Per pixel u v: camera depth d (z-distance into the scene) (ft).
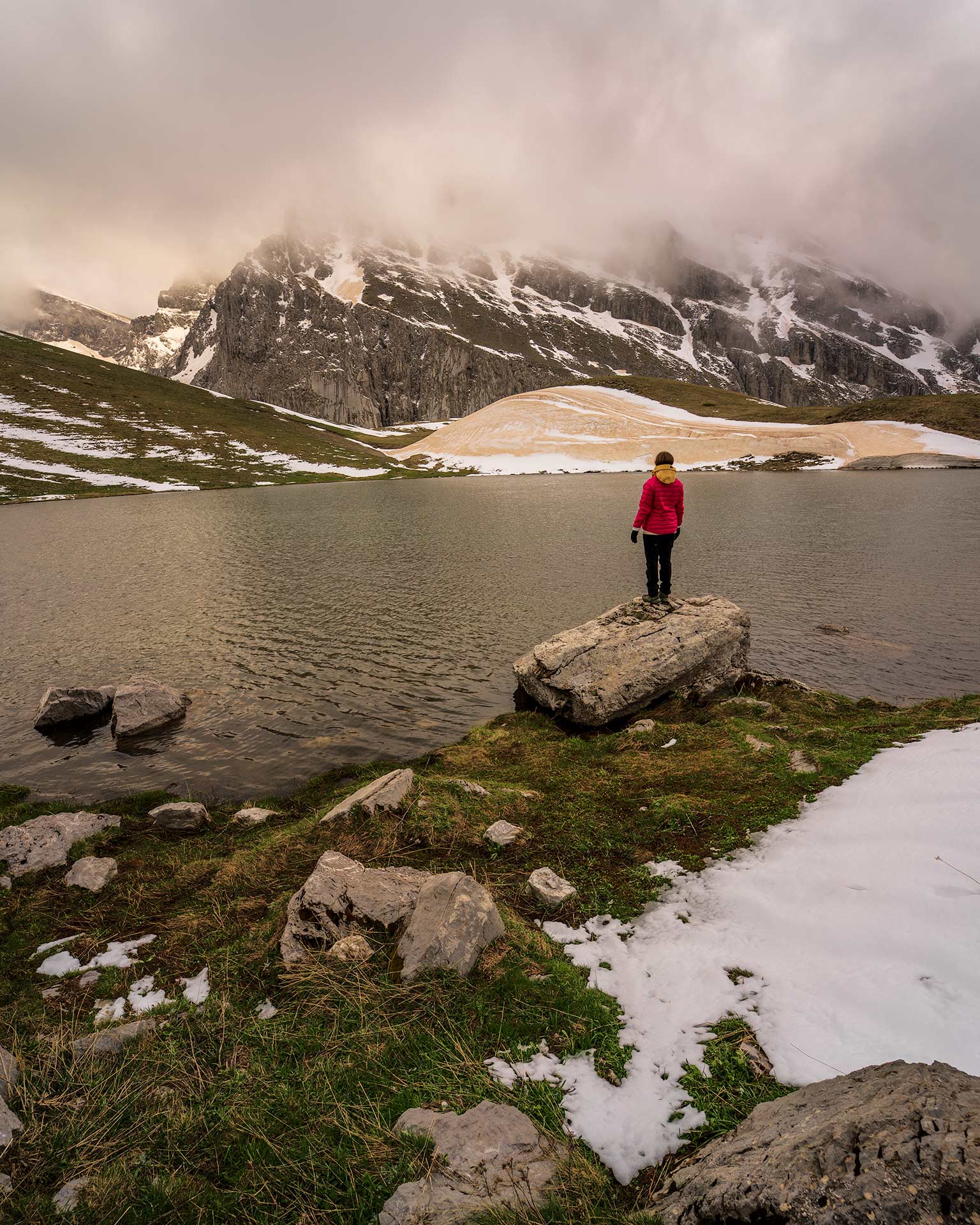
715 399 641.40
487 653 69.46
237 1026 18.63
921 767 28.40
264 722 53.88
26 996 21.67
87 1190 13.50
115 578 113.80
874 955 16.90
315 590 100.94
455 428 561.02
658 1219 11.14
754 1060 14.75
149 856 32.45
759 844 25.81
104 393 522.47
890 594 87.51
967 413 435.53
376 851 28.76
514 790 35.65
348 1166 13.30
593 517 181.88
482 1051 16.58
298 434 555.28
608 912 23.08
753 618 79.05
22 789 43.57
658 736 43.06
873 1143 10.09
